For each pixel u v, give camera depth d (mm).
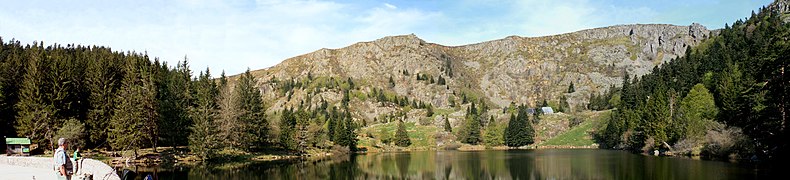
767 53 66250
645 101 129500
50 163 47656
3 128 82812
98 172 39500
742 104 71938
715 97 112062
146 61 110438
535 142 183625
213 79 126438
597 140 169625
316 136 140500
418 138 193500
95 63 97375
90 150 83125
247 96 113125
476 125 189250
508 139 180000
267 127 116500
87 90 89500
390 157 118000
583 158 96375
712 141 78312
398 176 71062
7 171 45156
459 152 146375
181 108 95812
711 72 137875
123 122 77438
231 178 60188
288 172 72000
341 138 145625
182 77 114625
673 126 98750
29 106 78062
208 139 86125
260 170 73625
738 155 70438
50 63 86562
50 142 78688
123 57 125812
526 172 72562
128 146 77500
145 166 74500
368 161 101312
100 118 82875
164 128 87750
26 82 81438
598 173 64375
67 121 78312
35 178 39062
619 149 135000
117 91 86438
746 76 86688
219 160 90750
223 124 94000
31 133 77562
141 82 92188
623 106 161625
